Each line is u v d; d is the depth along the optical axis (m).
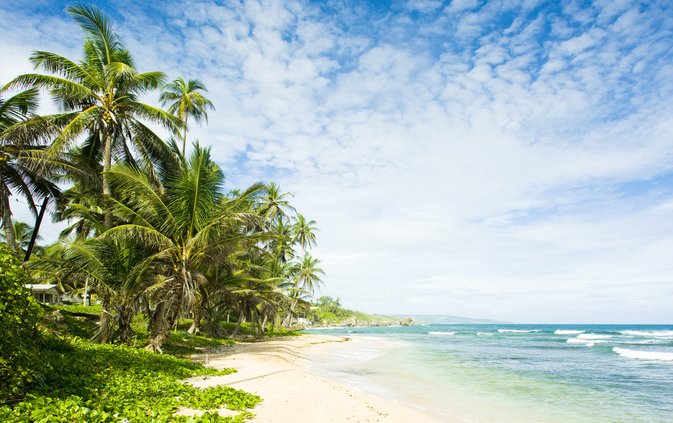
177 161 22.17
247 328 49.84
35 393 7.31
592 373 23.00
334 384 15.41
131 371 11.18
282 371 16.69
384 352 35.53
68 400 7.08
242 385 12.75
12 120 19.56
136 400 8.40
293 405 10.48
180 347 22.14
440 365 26.02
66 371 9.45
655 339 59.31
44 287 40.72
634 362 29.20
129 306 18.30
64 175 19.44
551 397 15.78
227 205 20.45
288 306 56.31
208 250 18.97
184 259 18.27
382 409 11.93
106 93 20.09
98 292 17.81
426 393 16.06
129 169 17.56
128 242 18.28
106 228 19.25
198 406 8.80
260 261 40.09
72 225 31.94
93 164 20.97
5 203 19.20
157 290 18.02
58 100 20.47
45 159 17.58
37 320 8.70
